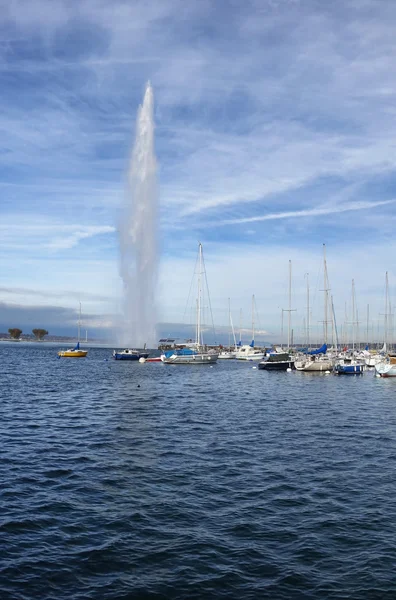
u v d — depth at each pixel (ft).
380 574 39.86
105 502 55.57
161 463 71.77
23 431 94.53
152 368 292.40
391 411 125.90
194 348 347.97
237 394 162.91
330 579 39.06
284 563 41.65
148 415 114.83
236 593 36.88
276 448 81.92
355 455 77.51
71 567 40.50
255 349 404.98
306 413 121.19
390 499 57.31
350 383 205.87
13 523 49.08
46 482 62.39
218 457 75.61
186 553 43.24
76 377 223.51
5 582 37.83
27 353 517.96
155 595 36.47
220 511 53.21
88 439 87.71
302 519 51.19
